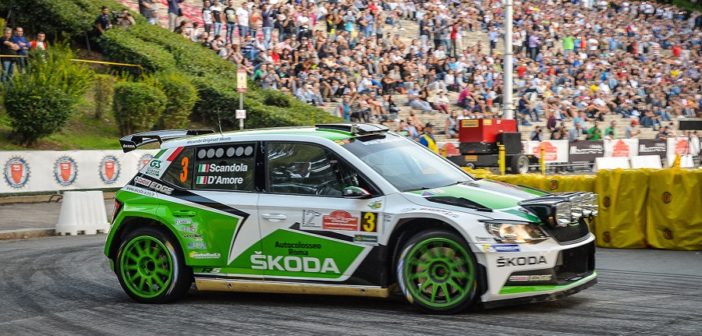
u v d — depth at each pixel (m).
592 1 44.94
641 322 6.34
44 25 25.81
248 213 7.47
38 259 10.94
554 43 38.53
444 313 6.77
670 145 32.22
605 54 39.25
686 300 7.21
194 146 7.96
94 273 9.70
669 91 36.97
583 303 7.14
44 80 20.75
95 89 23.72
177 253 7.77
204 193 7.75
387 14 35.47
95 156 19.78
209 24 28.38
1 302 8.11
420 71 30.56
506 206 6.81
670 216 10.37
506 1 24.97
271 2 29.08
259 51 27.34
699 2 51.66
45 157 19.02
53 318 7.31
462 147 25.23
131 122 23.02
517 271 6.58
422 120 28.72
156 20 29.06
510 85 25.31
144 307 7.69
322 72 27.59
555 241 6.73
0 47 22.25
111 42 25.61
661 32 44.16
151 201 7.93
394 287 7.15
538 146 28.44
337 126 7.74
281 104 25.95
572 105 33.03
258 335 6.40
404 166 7.44
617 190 10.77
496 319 6.57
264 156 7.62
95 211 14.43
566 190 11.22
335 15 31.06
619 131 33.59
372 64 29.28
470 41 36.50
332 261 7.16
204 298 8.03
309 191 7.35
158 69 25.28
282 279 7.37
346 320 6.77
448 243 6.71
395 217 6.89
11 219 15.80
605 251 10.55
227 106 25.23
